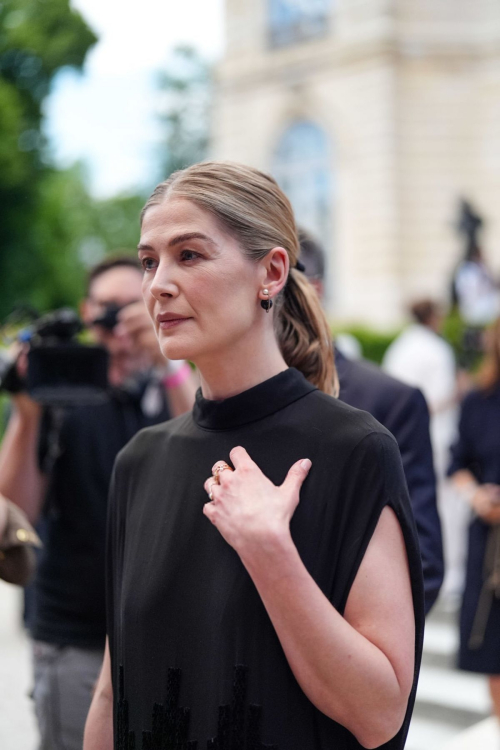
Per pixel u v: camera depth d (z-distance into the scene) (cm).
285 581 141
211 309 159
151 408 290
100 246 4138
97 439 278
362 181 2191
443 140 2167
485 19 2145
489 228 2144
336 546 151
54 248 2306
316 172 2278
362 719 143
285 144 2320
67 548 271
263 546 141
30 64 2161
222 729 149
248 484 148
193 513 165
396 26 2159
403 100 2169
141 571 168
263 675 149
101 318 287
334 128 2217
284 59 2275
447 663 536
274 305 174
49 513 274
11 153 2075
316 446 157
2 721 505
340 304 2239
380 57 2147
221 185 162
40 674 271
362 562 149
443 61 2161
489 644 386
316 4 2239
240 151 2345
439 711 494
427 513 261
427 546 255
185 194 161
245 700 149
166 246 160
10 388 271
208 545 161
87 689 263
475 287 1488
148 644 162
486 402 418
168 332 161
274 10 2302
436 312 674
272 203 167
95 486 274
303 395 167
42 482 277
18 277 2206
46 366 265
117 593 181
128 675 166
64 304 2342
